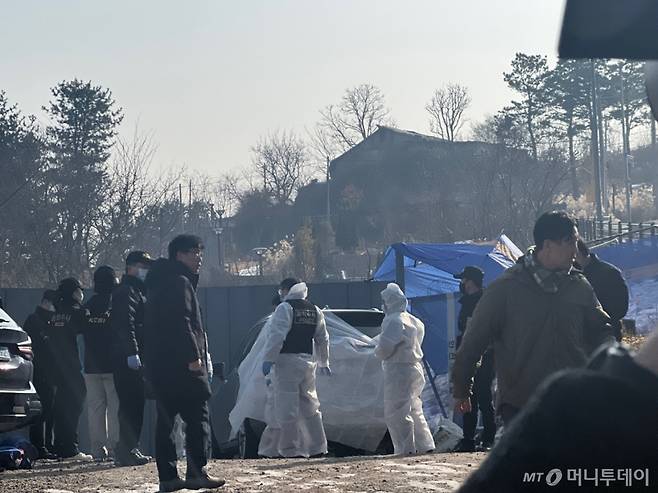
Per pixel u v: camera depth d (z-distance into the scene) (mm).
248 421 12672
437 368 16406
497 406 6113
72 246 39656
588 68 66562
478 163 70125
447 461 10211
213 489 8484
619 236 34094
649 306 26906
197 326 8719
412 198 92625
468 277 12945
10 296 17891
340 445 12961
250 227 104688
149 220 40969
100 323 12680
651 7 1088
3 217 39406
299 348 12102
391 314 12297
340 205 96875
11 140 45250
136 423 11594
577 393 1146
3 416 11453
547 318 5910
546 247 5957
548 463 1141
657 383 1131
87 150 61750
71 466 11500
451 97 98875
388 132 97625
